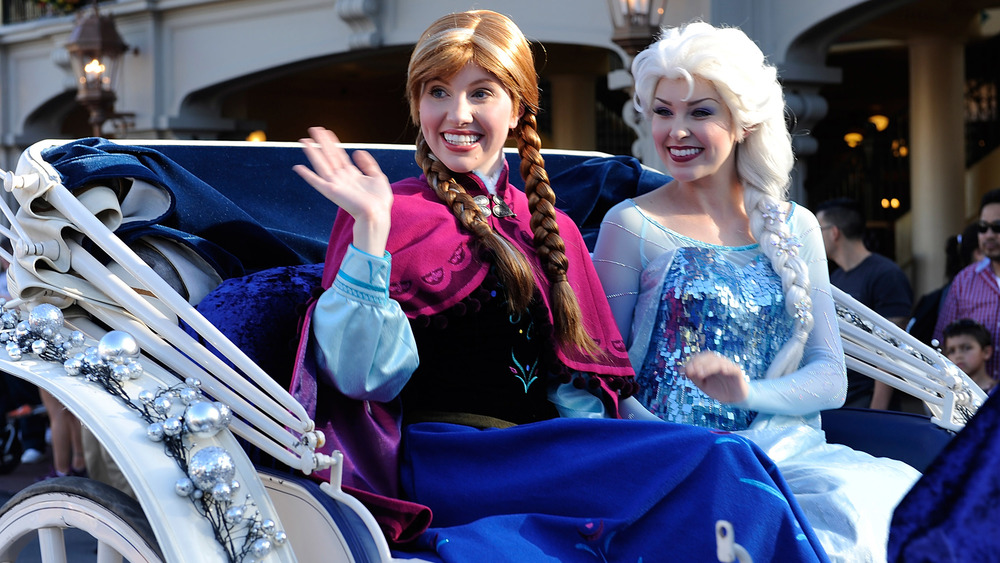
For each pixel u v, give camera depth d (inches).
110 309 74.4
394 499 69.1
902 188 463.8
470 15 81.0
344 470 71.5
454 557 65.1
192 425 66.0
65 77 448.5
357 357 70.1
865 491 75.7
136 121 418.0
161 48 414.0
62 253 74.4
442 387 78.9
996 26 385.1
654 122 92.6
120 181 85.3
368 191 70.1
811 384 88.0
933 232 378.9
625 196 118.6
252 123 442.6
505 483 71.3
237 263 89.3
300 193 101.8
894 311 173.2
